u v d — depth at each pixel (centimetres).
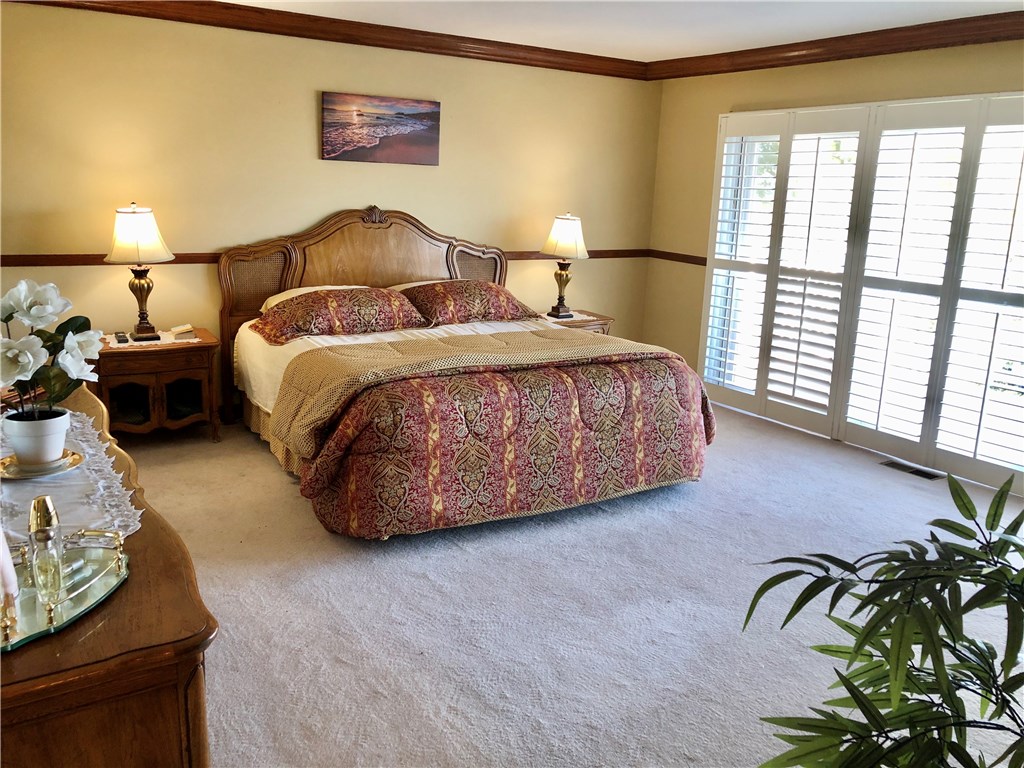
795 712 218
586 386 339
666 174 591
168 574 133
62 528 147
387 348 369
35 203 401
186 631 117
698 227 568
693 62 539
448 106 504
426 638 249
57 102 397
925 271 407
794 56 475
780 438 471
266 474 386
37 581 122
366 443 298
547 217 562
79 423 208
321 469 302
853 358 448
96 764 113
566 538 326
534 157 545
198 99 430
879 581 114
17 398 189
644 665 238
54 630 115
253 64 441
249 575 285
